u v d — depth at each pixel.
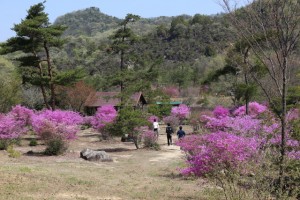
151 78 44.81
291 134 11.67
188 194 12.36
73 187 12.57
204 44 128.50
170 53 130.38
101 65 89.06
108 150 26.19
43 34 34.44
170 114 45.75
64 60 95.81
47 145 23.30
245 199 8.42
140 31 183.75
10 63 68.38
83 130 43.62
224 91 57.59
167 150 26.14
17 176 13.31
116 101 58.56
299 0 9.98
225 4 10.52
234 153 9.41
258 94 34.72
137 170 17.77
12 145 23.95
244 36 10.62
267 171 8.72
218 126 17.67
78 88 53.94
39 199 10.41
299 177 9.09
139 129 27.27
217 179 10.15
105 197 11.55
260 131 11.84
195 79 89.81
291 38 10.13
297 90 16.30
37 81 36.78
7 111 38.81
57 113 25.92
